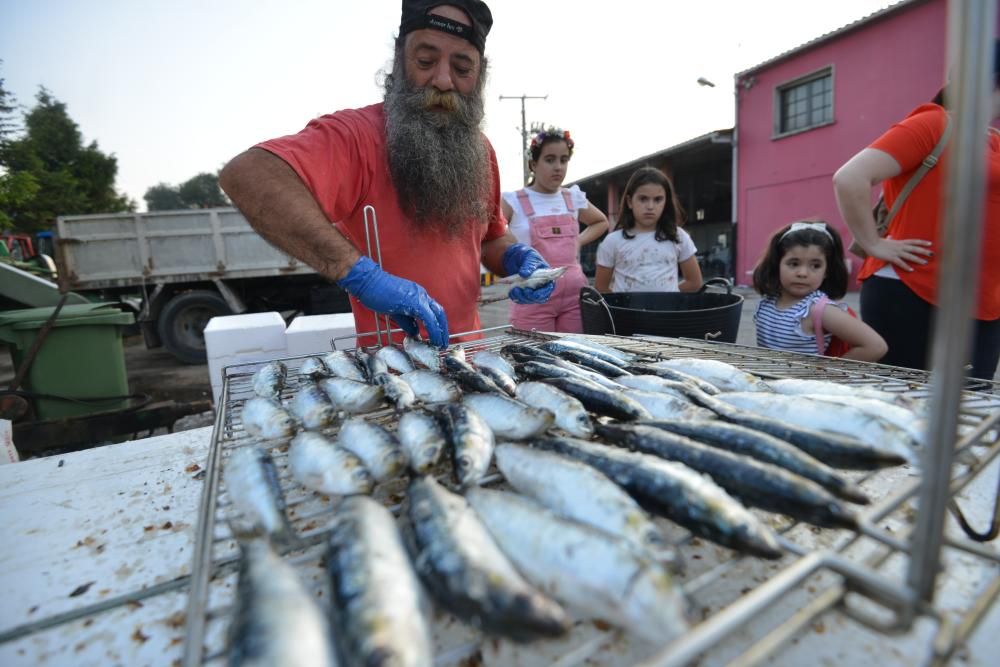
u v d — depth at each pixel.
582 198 5.10
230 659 0.63
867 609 0.86
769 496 0.98
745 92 16.91
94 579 1.02
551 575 0.82
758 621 0.84
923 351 2.76
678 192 25.09
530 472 1.13
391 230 2.73
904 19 12.89
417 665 0.64
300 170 2.23
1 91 36.97
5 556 1.10
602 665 0.78
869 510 0.88
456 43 2.58
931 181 2.58
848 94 14.21
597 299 3.29
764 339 3.33
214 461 1.22
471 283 3.05
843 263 3.21
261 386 1.96
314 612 0.71
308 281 10.55
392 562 0.80
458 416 1.38
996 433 1.25
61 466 1.59
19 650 0.83
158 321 9.52
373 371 2.02
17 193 18.58
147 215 9.19
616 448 1.20
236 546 1.11
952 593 0.89
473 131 2.93
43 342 4.43
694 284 4.98
